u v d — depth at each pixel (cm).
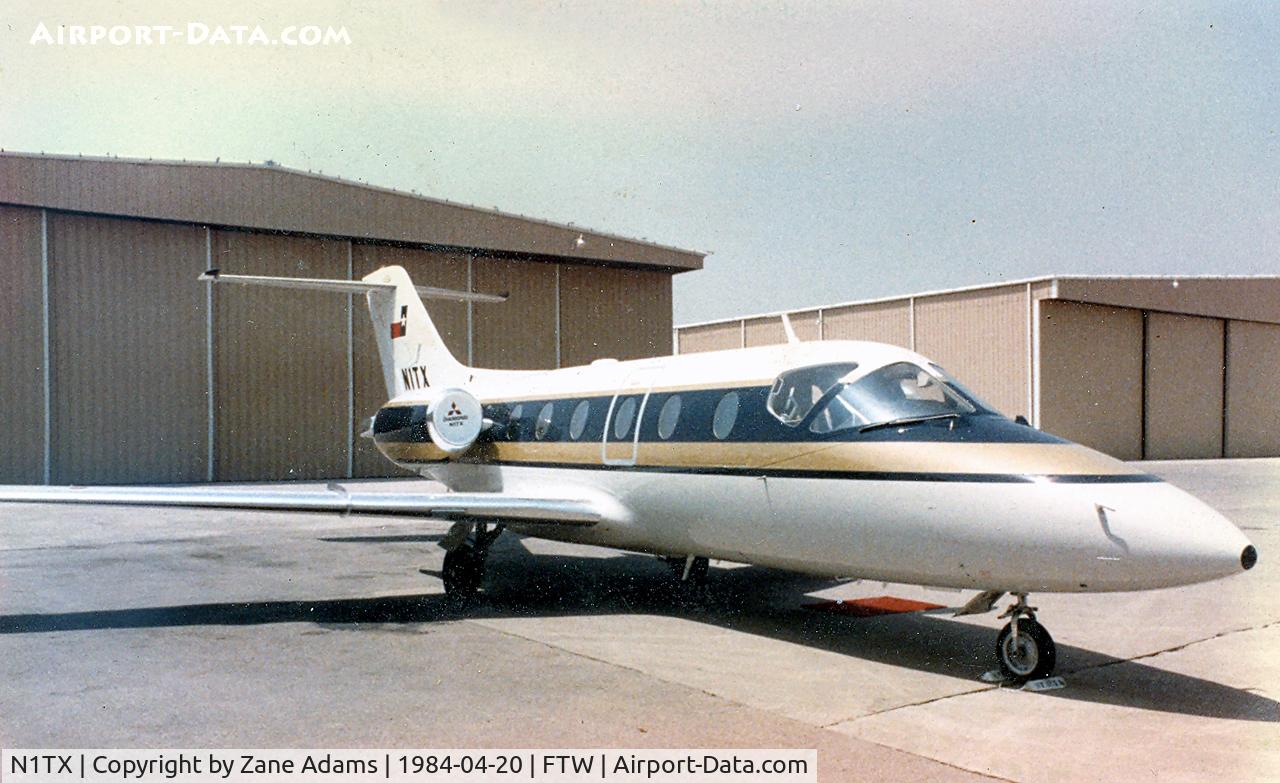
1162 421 3678
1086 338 3444
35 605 915
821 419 746
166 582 1052
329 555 1284
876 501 689
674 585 1054
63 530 1566
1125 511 588
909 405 716
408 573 1128
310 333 2484
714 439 829
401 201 2536
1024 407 3356
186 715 566
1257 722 564
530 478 1067
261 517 1819
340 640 773
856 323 3919
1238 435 3906
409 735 532
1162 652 734
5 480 2114
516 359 2767
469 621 855
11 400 2122
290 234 2436
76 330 2189
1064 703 602
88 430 2203
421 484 2312
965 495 641
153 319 2281
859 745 518
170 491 850
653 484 885
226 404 2370
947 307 3606
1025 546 613
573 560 1257
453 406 1101
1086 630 812
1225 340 3862
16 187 2098
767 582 1075
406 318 1459
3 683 635
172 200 2258
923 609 913
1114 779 470
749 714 573
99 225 2217
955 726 553
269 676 655
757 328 4353
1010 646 655
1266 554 1262
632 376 982
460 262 2684
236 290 2383
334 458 2520
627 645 761
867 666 694
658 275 3033
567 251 2778
